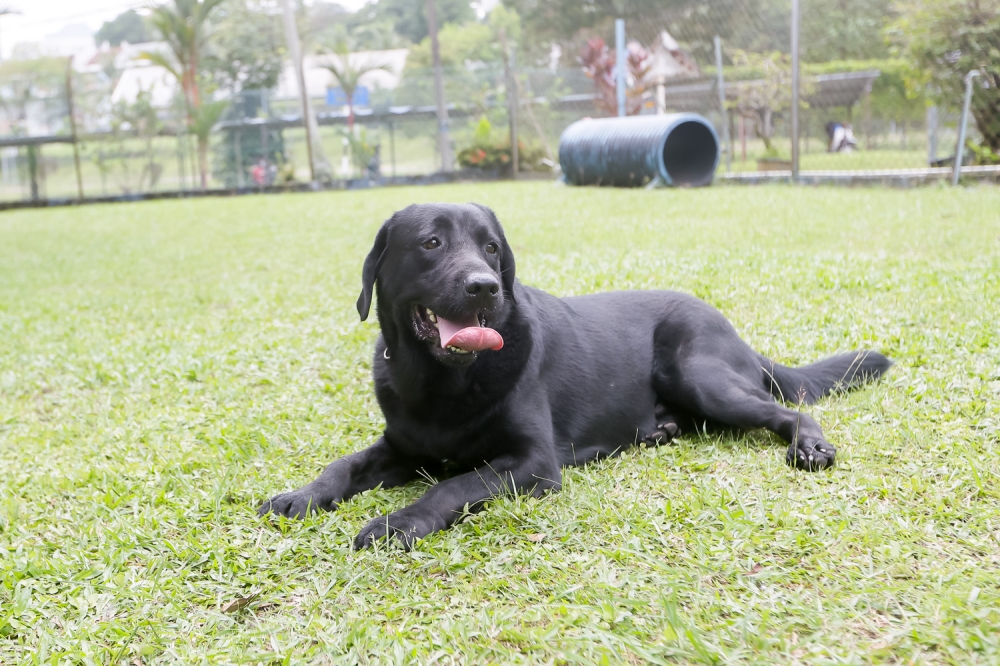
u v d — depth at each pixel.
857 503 3.18
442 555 3.00
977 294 6.07
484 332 3.24
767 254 8.29
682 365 4.19
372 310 7.75
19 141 29.84
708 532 3.04
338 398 5.25
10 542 3.53
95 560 3.22
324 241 13.19
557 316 4.15
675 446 4.05
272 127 32.06
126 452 4.63
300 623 2.64
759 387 4.22
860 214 10.88
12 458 4.82
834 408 4.23
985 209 10.50
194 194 29.00
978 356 4.75
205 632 2.65
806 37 32.25
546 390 3.87
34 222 22.03
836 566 2.72
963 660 2.19
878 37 31.89
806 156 24.28
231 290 9.70
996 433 3.72
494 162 27.34
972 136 15.90
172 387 6.00
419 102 32.66
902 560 2.72
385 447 3.91
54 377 6.61
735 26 25.25
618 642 2.36
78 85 31.34
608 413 4.11
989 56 14.69
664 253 8.74
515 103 26.56
